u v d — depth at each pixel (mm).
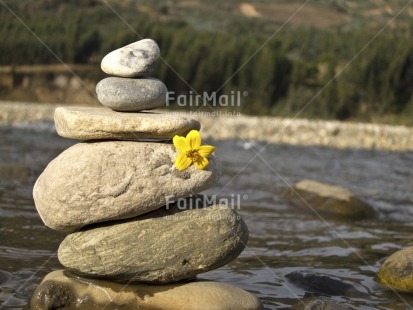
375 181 14305
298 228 9414
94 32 30359
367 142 23891
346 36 32094
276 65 29188
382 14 37000
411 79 29047
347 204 10453
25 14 31422
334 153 20594
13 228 8602
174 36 29656
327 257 7961
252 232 9094
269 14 39312
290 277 7004
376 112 28984
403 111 28953
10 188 11109
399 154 21344
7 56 29969
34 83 29969
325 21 37500
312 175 14844
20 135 19859
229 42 29766
